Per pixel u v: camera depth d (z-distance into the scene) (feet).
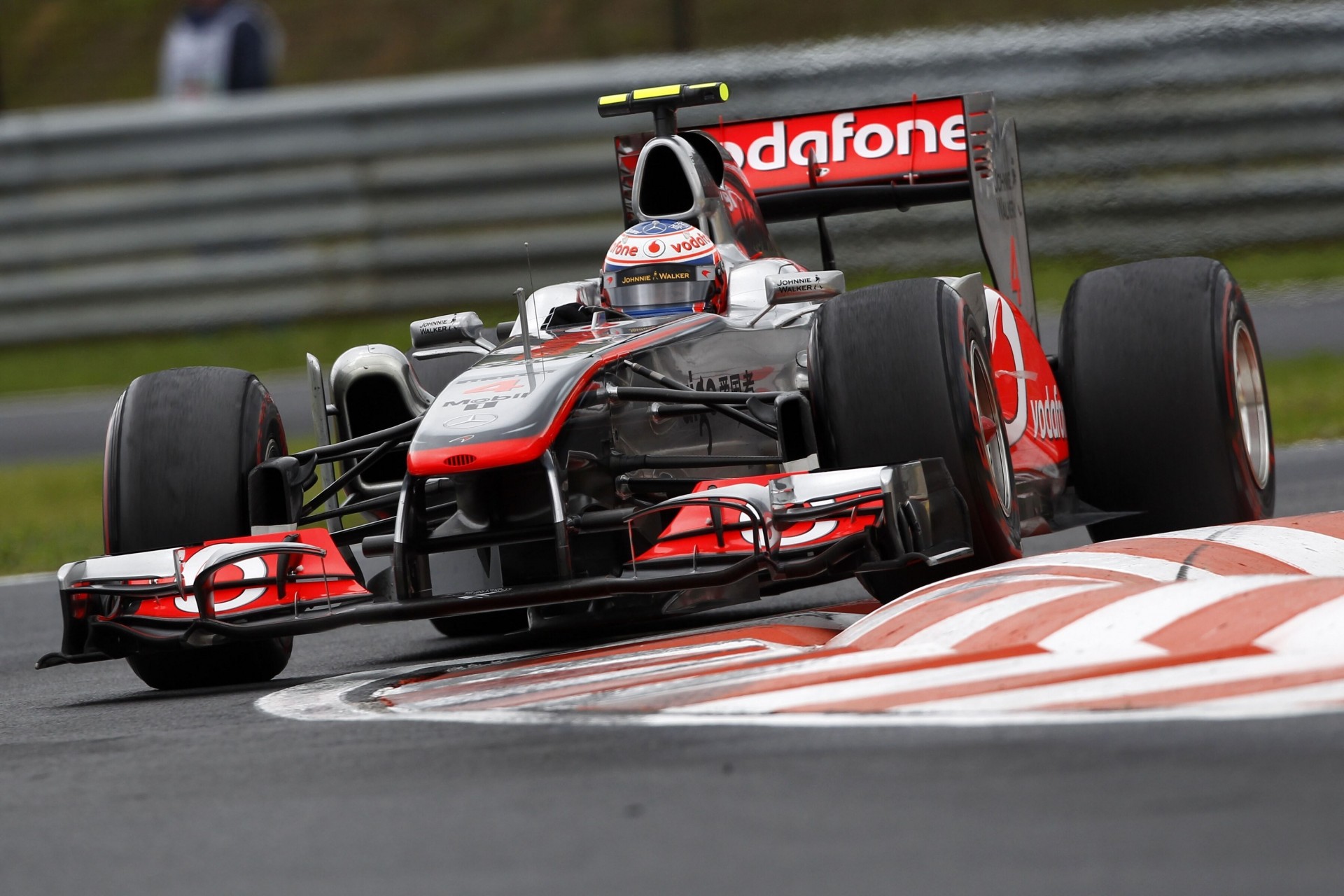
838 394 57.36
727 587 54.13
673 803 32.91
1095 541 71.82
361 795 36.06
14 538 119.75
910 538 53.42
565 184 215.51
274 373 201.98
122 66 367.04
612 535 56.49
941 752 35.04
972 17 317.42
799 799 32.45
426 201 216.74
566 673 50.11
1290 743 33.55
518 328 67.82
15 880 31.63
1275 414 130.72
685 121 214.28
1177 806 30.19
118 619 56.39
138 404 61.87
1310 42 209.56
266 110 217.36
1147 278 68.54
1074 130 211.82
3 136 217.56
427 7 366.63
